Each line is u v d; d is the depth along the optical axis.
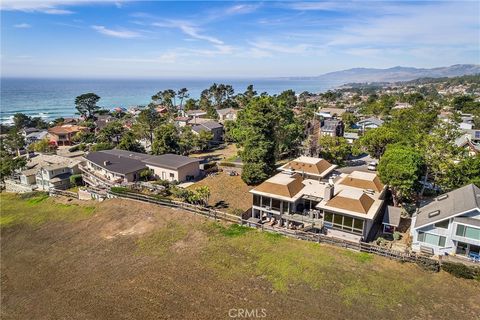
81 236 35.12
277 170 47.75
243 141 56.94
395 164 33.00
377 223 34.03
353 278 24.27
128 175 48.31
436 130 40.16
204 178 49.75
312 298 22.55
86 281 26.95
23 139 83.31
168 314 21.92
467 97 120.81
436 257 26.88
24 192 52.97
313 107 119.62
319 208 31.05
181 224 34.69
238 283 24.61
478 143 63.47
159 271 26.98
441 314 20.58
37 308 24.27
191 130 72.69
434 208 29.48
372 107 128.38
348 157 59.91
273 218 34.53
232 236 31.50
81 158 61.66
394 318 20.42
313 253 27.72
